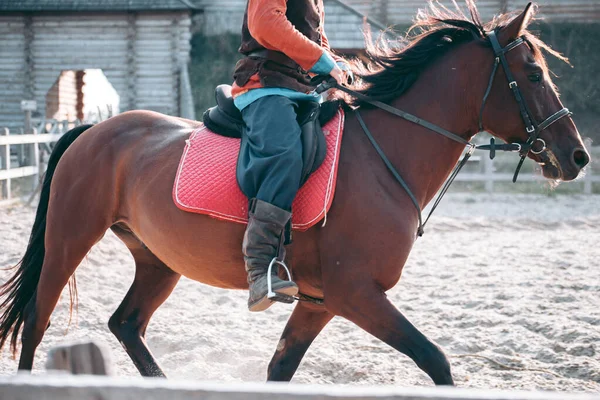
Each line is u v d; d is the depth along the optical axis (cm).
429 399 191
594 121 2648
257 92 414
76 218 475
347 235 396
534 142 412
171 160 444
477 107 421
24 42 2947
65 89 3222
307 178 405
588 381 509
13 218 1288
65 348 251
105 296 750
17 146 1823
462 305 752
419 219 418
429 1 465
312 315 448
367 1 3178
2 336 491
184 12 2898
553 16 3033
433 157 420
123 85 2945
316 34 434
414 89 428
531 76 409
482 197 1833
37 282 498
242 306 762
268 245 396
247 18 422
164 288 511
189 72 2906
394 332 383
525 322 655
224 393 196
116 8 2858
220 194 416
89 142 484
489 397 188
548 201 1764
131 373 530
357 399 194
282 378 445
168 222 434
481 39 423
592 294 765
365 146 416
